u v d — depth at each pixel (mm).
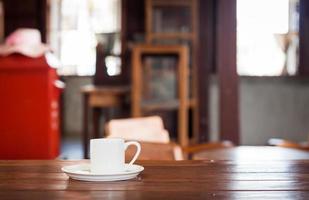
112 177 1367
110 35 8102
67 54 9031
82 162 1786
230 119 4465
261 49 8172
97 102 6008
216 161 1827
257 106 7832
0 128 3742
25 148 3750
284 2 8047
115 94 5992
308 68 7773
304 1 7750
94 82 7816
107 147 1403
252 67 8188
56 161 1821
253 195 1214
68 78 8844
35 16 7805
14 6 7746
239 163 1777
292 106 7840
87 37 8977
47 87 3723
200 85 6941
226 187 1311
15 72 3705
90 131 6840
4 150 3746
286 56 8047
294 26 8000
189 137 6344
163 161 1819
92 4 8914
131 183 1353
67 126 8883
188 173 1535
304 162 1818
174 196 1188
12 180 1405
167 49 5539
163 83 5625
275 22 8117
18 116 3734
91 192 1229
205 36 7000
